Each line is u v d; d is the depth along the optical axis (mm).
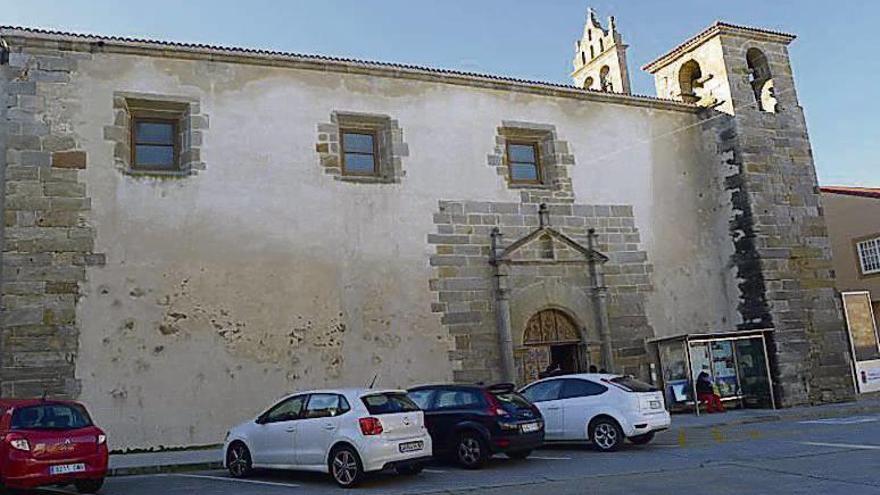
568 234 19406
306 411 11312
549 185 19641
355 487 10367
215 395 14969
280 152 16672
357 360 16344
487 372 17594
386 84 18219
